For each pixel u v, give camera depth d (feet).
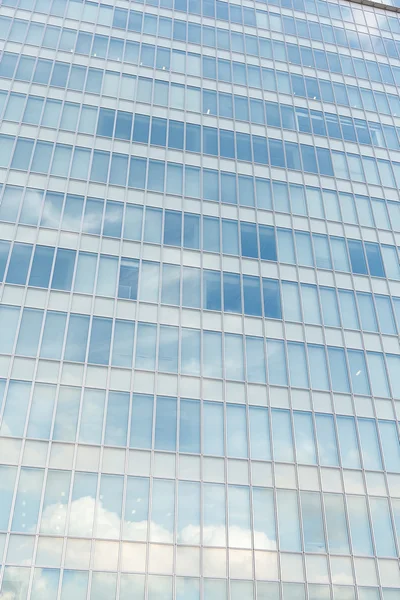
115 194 113.91
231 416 94.89
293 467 92.89
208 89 138.72
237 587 80.94
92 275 102.32
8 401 86.28
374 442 99.19
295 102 145.07
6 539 76.18
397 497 94.38
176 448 89.20
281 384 100.89
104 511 81.35
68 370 91.45
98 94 127.34
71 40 133.69
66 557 77.00
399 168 141.59
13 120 117.39
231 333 104.01
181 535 82.48
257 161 130.52
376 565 87.35
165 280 106.22
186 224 115.03
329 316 112.06
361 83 155.94
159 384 94.48
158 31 143.95
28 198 107.65
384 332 113.19
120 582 77.20
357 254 122.93
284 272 115.34
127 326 98.73
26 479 80.89
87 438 86.33
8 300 95.45
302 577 83.87
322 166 135.23
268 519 87.20
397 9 175.32
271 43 154.51
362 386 104.94
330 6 169.37
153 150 123.24
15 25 131.64
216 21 152.35
